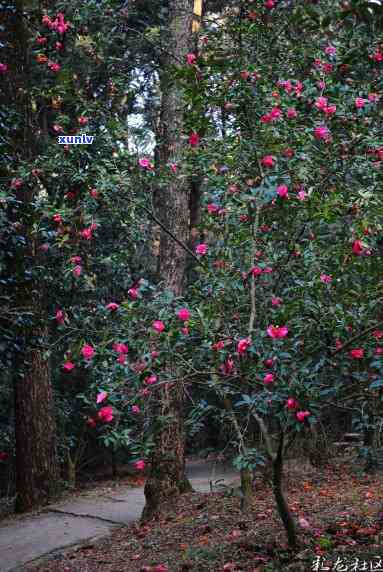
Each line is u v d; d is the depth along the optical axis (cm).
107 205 529
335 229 419
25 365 678
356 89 460
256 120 468
